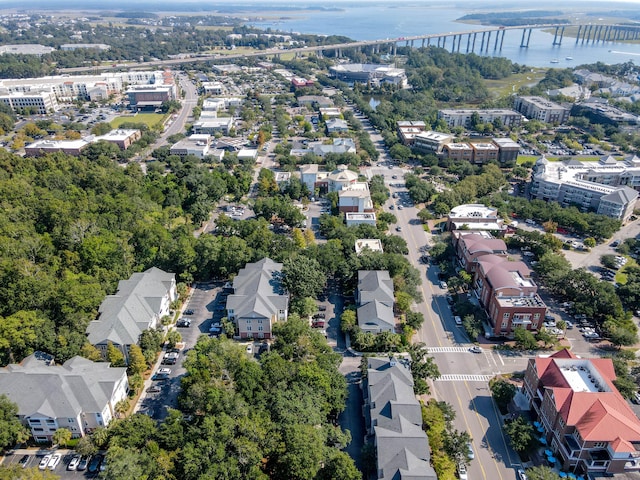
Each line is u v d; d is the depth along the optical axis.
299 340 161.50
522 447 134.88
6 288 172.38
